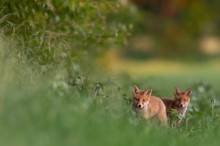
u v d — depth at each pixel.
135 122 12.88
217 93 22.25
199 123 15.31
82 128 10.70
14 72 12.58
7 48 13.84
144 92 15.12
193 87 22.92
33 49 16.12
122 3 24.09
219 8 57.53
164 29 57.00
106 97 14.75
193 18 56.94
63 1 17.55
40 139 9.84
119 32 18.64
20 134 9.85
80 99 12.82
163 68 45.97
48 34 17.14
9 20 16.95
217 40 61.84
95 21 19.12
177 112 15.35
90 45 18.83
